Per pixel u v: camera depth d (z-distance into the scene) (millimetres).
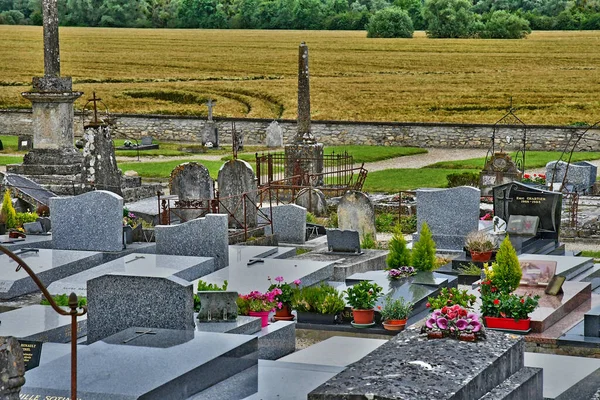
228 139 59312
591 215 32750
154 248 25266
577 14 100625
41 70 81625
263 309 17797
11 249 24172
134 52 90688
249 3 112688
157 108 73500
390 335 18844
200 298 16875
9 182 31312
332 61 85625
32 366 14234
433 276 21734
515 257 19641
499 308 18062
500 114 69688
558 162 38875
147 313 16094
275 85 77562
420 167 47906
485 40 92312
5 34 96438
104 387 12367
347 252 25391
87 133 33531
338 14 112188
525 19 96688
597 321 17641
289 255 26031
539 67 80062
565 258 23141
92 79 79875
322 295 19547
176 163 48719
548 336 17781
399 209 32062
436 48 89750
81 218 24703
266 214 29953
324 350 16516
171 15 116250
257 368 14422
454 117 69688
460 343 12430
